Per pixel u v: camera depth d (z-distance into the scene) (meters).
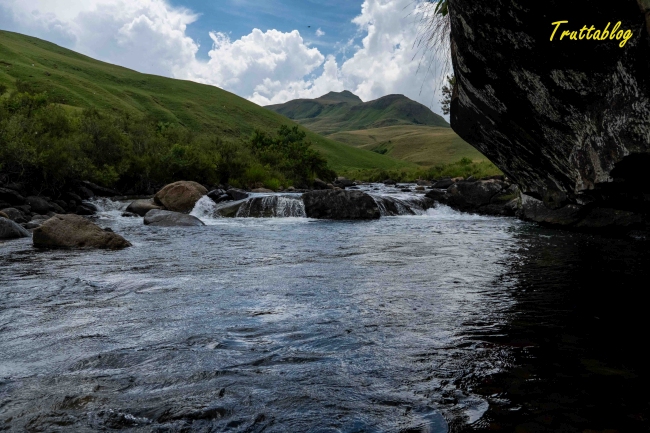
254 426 2.37
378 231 13.31
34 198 18.38
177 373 3.10
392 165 132.62
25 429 2.35
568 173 7.77
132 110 92.00
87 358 3.41
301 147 51.09
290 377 3.00
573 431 2.22
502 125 8.33
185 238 11.75
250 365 3.22
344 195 18.66
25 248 9.57
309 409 2.54
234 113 122.75
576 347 3.42
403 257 8.30
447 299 5.06
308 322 4.27
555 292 5.26
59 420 2.45
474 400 2.59
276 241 11.03
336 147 131.88
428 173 55.41
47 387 2.89
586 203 9.93
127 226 15.11
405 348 3.51
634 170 5.40
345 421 2.40
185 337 3.87
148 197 25.94
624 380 2.80
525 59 5.98
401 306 4.79
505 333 3.80
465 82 8.00
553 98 6.21
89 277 6.58
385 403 2.60
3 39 115.12
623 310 4.43
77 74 108.06
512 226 14.16
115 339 3.84
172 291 5.66
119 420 2.45
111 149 27.23
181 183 20.88
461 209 20.44
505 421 2.34
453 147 181.12
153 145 31.41
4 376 3.08
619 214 10.79
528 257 7.98
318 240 11.20
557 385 2.76
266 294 5.45
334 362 3.25
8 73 85.50
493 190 20.00
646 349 3.35
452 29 6.88
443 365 3.13
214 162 33.81
